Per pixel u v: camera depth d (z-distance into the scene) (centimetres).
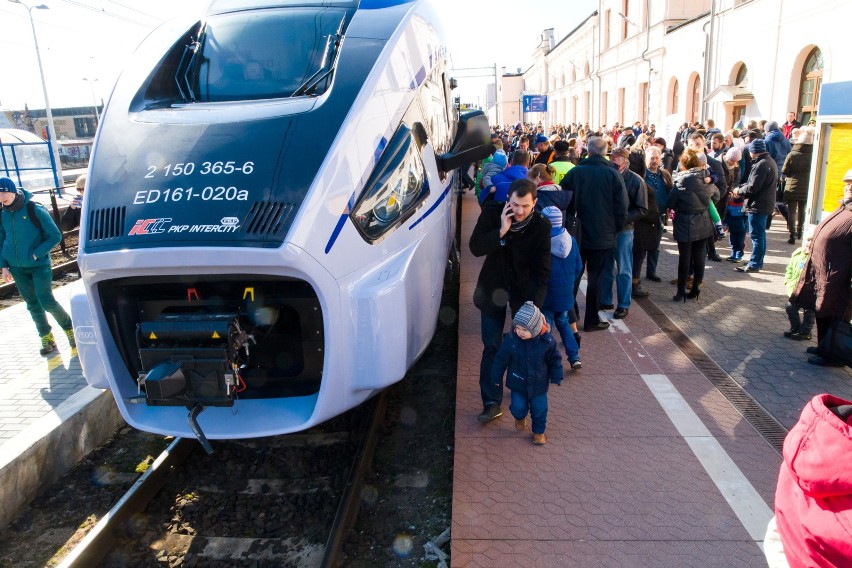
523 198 395
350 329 348
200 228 321
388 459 440
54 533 388
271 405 362
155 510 396
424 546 353
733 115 1992
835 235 486
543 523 344
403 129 413
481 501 364
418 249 409
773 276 800
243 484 418
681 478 380
